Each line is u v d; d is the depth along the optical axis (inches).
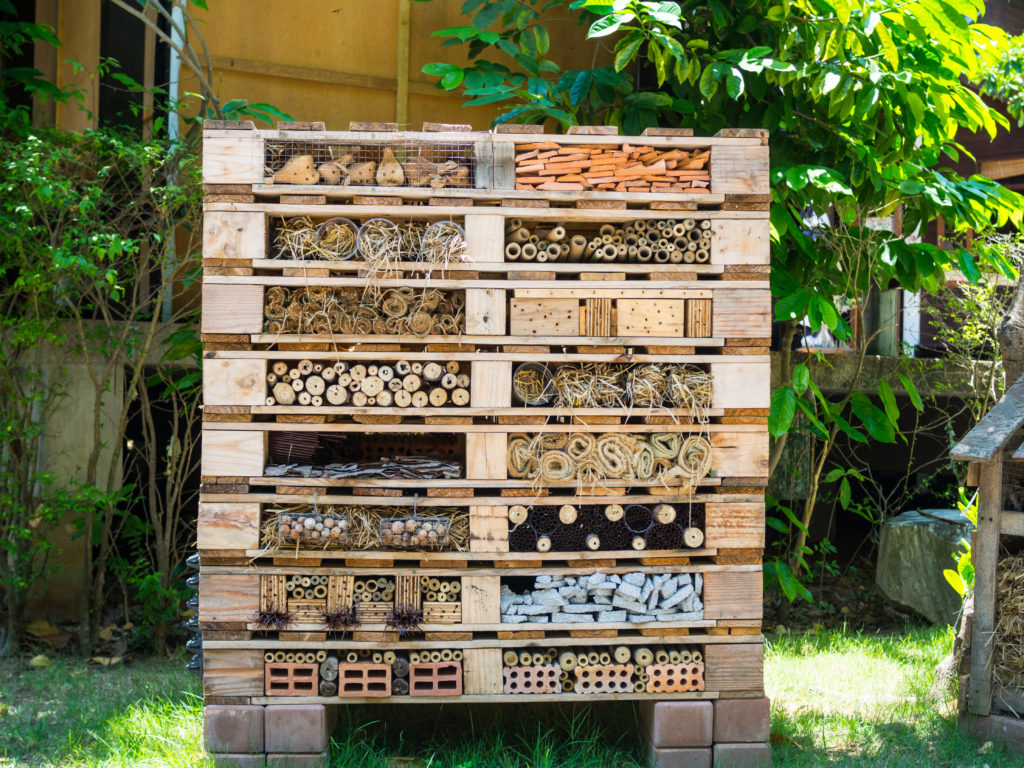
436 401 141.1
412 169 143.3
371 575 144.3
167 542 214.1
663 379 143.9
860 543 293.7
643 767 146.2
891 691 180.7
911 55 186.2
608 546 144.4
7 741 151.4
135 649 213.3
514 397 145.6
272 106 224.2
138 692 176.4
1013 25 298.2
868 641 213.3
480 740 153.3
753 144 144.8
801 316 182.1
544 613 143.8
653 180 143.6
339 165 143.2
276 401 140.8
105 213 202.7
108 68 224.4
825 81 174.9
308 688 141.6
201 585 139.6
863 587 268.4
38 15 240.5
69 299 207.5
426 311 142.9
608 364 145.3
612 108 211.5
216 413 139.1
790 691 180.5
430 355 140.5
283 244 142.1
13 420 203.0
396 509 143.8
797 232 190.9
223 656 140.4
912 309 273.7
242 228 139.6
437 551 141.3
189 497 248.5
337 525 137.6
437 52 254.5
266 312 141.6
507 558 140.7
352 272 144.3
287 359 140.8
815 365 253.1
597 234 154.4
